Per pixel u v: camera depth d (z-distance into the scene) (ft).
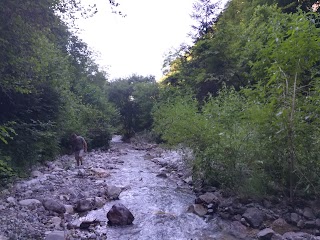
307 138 23.09
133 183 36.76
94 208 26.37
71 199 28.09
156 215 24.70
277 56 23.53
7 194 27.04
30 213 22.63
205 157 29.04
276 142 24.21
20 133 36.70
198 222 23.09
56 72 46.09
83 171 40.98
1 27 23.91
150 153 70.08
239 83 62.18
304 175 22.91
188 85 73.15
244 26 65.57
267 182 25.39
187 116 36.14
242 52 55.31
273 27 25.53
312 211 22.29
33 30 26.61
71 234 20.04
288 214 22.30
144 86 116.67
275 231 20.48
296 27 22.53
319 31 22.84
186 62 81.87
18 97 37.01
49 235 18.43
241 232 20.95
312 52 22.61
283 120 23.00
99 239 19.60
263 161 25.09
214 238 20.16
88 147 71.82
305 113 23.07
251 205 24.27
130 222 22.86
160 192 32.35
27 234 18.75
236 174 26.73
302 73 24.54
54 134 46.03
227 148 27.02
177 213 25.35
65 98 50.24
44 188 30.35
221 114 30.53
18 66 28.40
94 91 94.79
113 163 53.31
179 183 36.40
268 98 24.76
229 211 24.18
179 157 48.83
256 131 25.67
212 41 68.03
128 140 112.06
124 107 121.70
